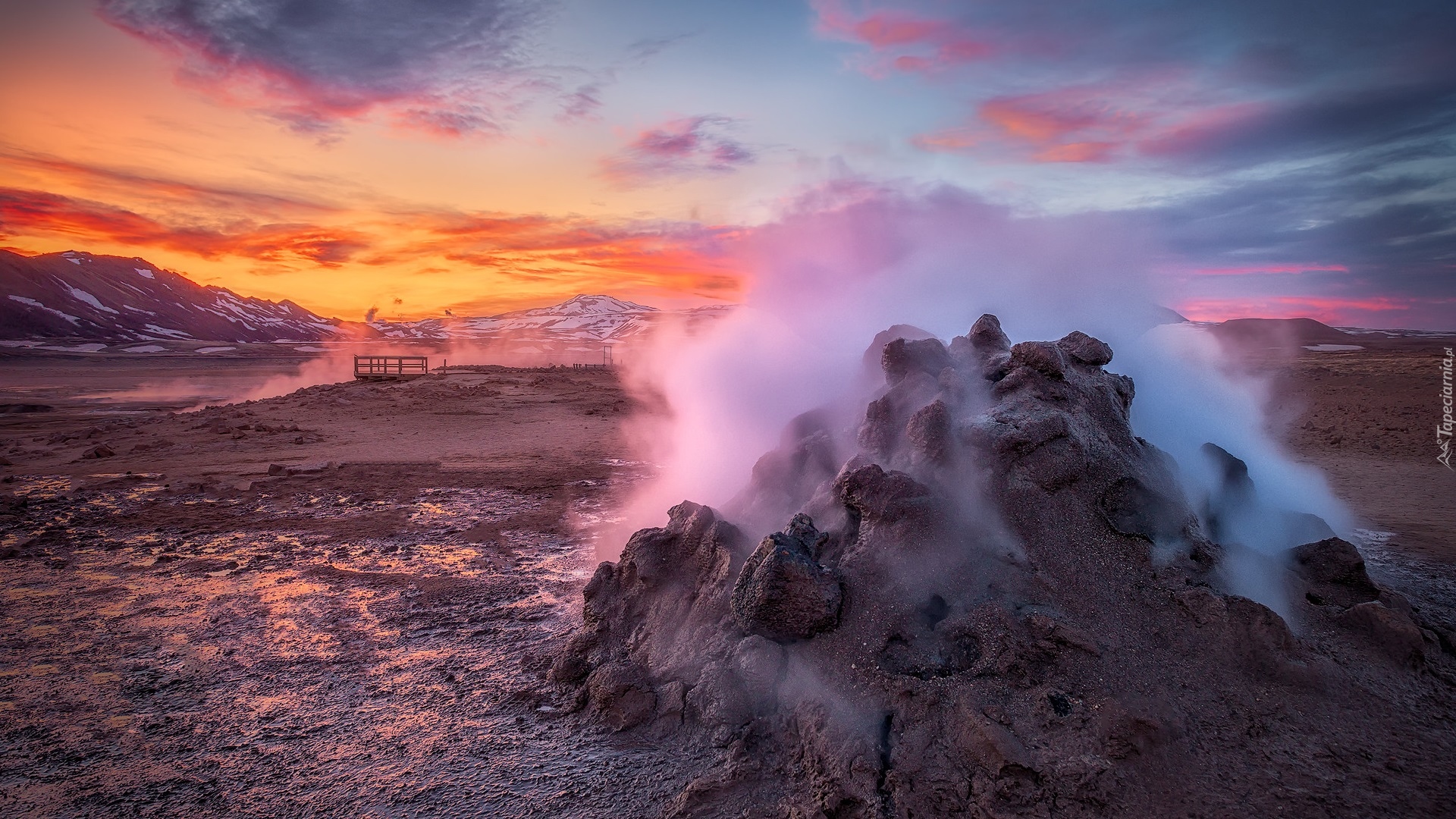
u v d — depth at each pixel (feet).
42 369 202.18
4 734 15.16
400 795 12.94
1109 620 14.30
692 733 14.51
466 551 29.12
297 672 18.11
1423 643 15.16
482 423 70.38
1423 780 11.60
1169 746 12.01
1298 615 15.84
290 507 36.96
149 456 52.24
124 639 20.22
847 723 12.91
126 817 12.39
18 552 28.91
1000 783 11.39
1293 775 11.67
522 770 13.70
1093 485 16.47
